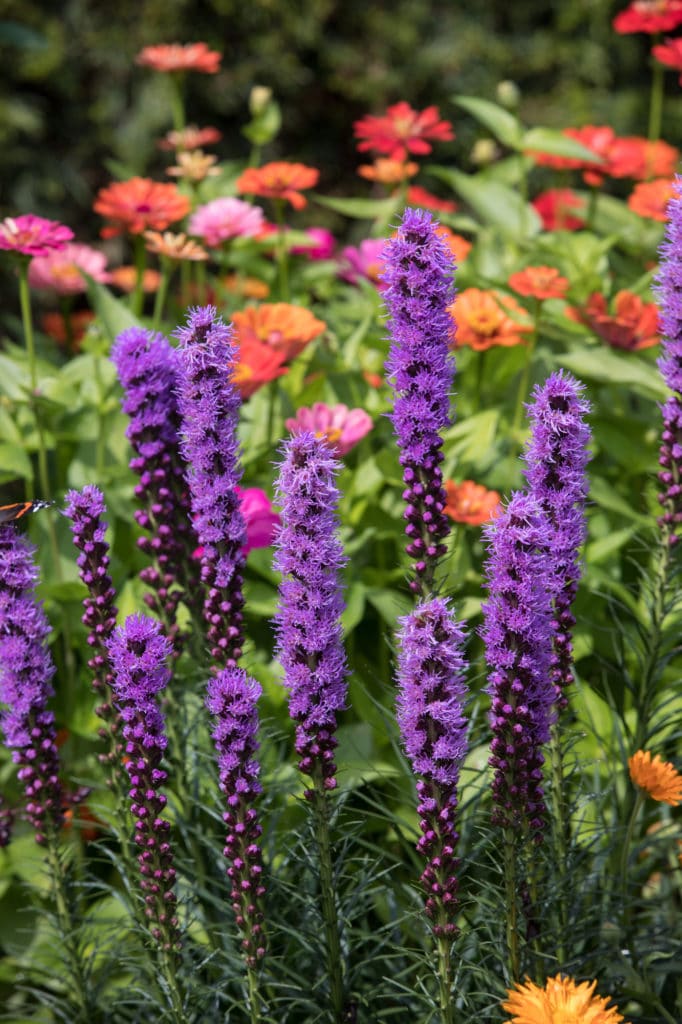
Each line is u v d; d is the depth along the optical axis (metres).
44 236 3.14
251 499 2.88
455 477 3.37
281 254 4.11
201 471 2.11
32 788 2.29
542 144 4.04
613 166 4.32
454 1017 2.13
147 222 3.82
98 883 2.52
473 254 4.33
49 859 2.43
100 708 2.37
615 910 2.42
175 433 2.37
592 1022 1.87
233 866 2.09
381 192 7.47
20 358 3.95
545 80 7.48
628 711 3.17
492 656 1.90
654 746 2.59
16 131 7.26
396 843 2.86
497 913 2.22
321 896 2.24
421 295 2.08
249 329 3.34
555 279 3.28
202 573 2.18
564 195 4.71
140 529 3.50
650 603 2.84
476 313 3.32
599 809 2.63
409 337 2.10
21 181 7.34
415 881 2.42
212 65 4.41
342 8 7.48
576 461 2.06
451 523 3.26
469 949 2.41
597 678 3.31
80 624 3.31
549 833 2.45
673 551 2.51
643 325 3.43
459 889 2.24
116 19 7.35
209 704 2.01
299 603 1.95
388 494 3.42
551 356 3.84
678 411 2.38
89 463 3.66
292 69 7.38
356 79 7.48
